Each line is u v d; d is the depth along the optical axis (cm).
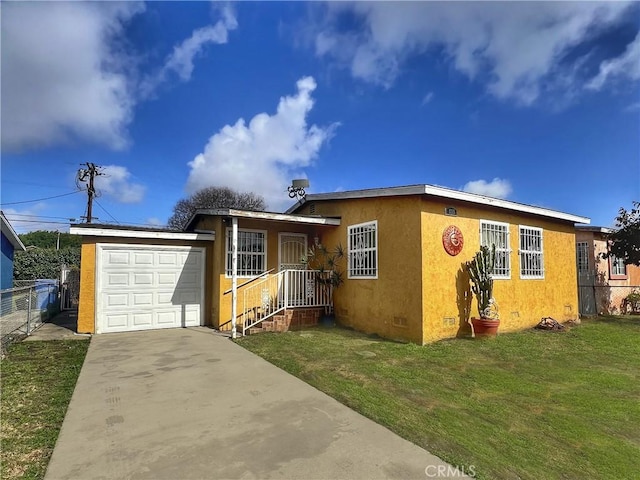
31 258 2506
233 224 948
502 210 1037
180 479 295
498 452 366
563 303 1200
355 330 1003
